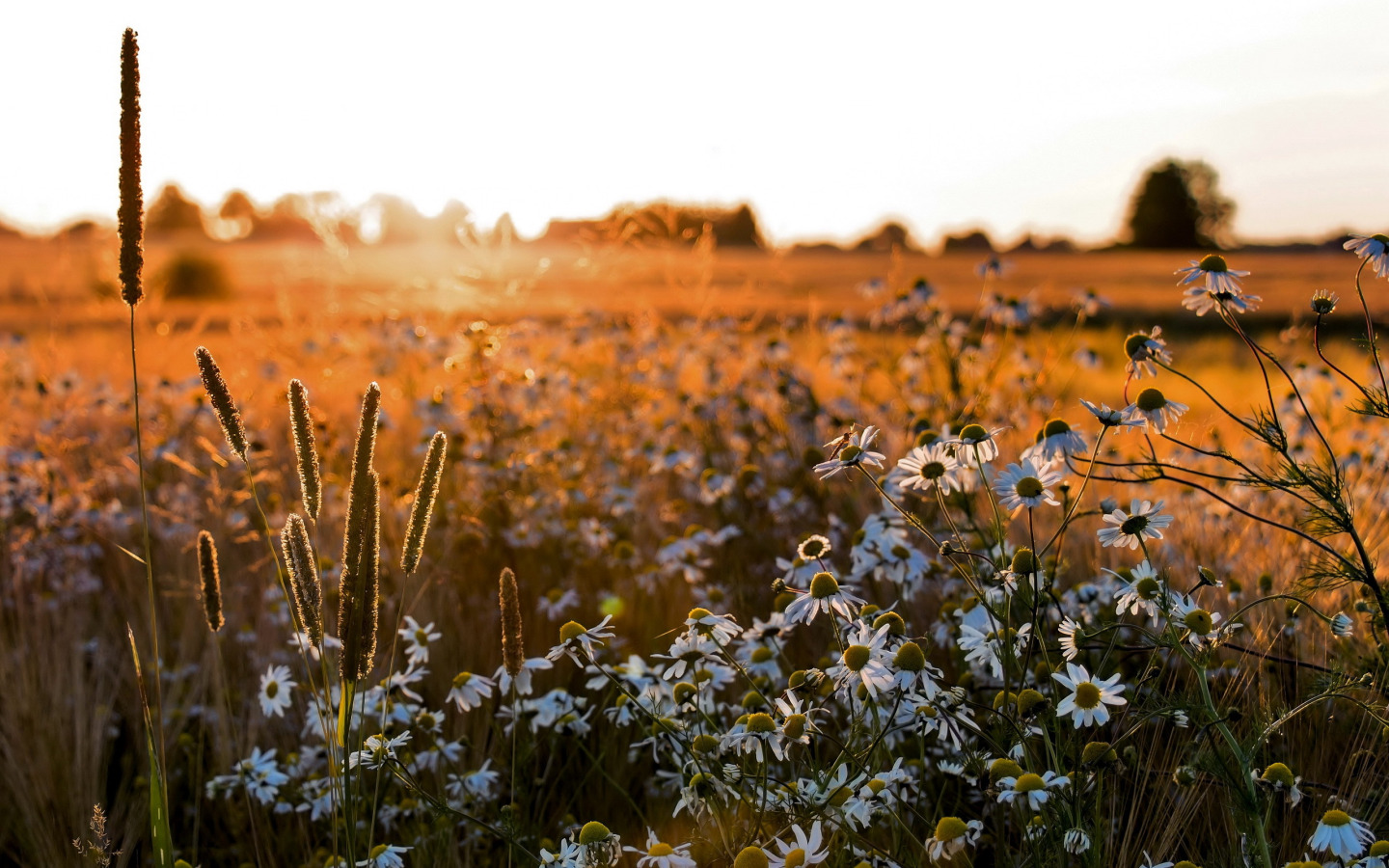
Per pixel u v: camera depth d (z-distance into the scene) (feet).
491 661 12.58
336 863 6.73
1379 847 6.19
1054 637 9.58
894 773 7.06
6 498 17.35
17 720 11.49
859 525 14.53
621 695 9.36
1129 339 8.59
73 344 37.27
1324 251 265.34
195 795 11.08
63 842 10.12
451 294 21.98
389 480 17.42
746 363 22.75
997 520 8.04
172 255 128.98
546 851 7.05
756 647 9.73
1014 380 19.52
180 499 18.22
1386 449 14.99
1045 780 6.48
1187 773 7.06
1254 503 13.55
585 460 19.79
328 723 6.52
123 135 6.29
